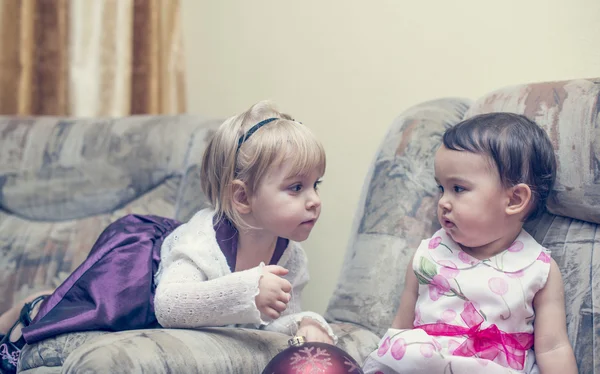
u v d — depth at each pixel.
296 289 1.32
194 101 2.16
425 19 1.68
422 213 1.30
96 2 2.04
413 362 1.01
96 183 1.74
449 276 1.14
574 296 1.10
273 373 0.88
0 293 1.65
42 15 2.04
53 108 2.05
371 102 1.77
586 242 1.12
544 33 1.50
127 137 1.75
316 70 1.88
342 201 1.82
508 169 1.09
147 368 0.82
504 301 1.08
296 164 1.11
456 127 1.17
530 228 1.20
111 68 2.05
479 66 1.60
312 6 1.89
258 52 2.01
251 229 1.20
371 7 1.77
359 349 1.12
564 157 1.13
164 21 2.11
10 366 1.24
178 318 1.05
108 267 1.22
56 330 1.08
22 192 1.77
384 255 1.28
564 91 1.17
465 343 1.06
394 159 1.35
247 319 1.04
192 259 1.15
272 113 1.21
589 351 1.05
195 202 1.59
